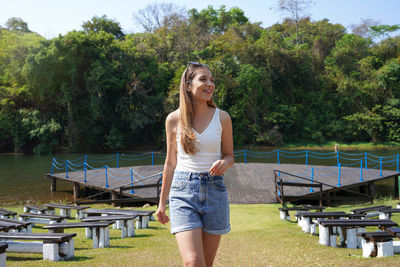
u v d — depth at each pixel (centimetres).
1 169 2297
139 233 671
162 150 3884
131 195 1197
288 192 1202
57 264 390
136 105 3956
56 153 3647
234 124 4159
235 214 918
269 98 4316
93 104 3619
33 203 1291
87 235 614
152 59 4172
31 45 3634
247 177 1474
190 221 207
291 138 4366
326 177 1442
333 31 5362
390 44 5038
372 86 4384
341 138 4291
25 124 3619
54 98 3756
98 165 2489
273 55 4372
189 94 223
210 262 224
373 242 410
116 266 384
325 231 512
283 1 5338
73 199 1386
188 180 215
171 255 448
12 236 434
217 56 4266
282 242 555
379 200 1259
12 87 3853
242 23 6175
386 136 4184
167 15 5041
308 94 4600
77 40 3638
